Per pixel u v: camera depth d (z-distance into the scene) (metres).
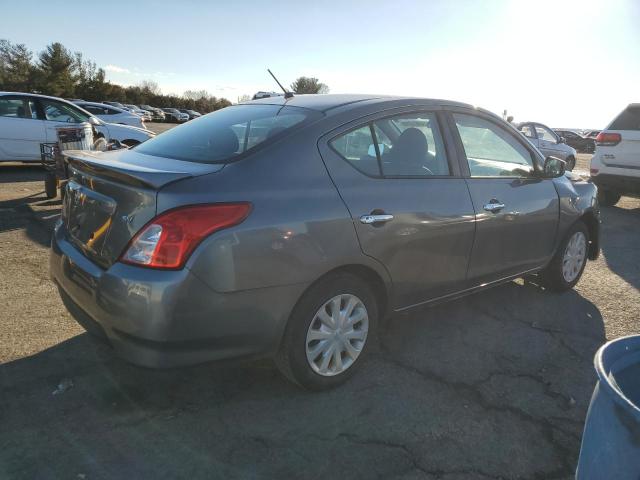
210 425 2.53
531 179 3.97
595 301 4.44
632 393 1.59
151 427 2.50
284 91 3.56
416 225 3.01
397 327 3.74
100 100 62.03
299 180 2.61
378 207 2.83
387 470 2.28
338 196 2.69
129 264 2.28
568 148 14.65
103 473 2.19
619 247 6.39
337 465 2.29
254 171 2.51
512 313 4.09
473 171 3.53
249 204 2.38
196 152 2.79
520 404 2.83
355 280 2.83
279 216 2.45
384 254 2.88
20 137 9.69
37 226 5.98
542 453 2.44
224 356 2.42
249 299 2.39
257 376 2.99
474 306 4.20
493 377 3.10
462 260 3.39
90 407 2.63
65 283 2.69
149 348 2.25
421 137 3.24
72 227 2.81
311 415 2.64
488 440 2.51
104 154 3.08
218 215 2.29
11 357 3.05
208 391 2.82
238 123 3.07
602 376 1.45
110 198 2.46
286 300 2.52
